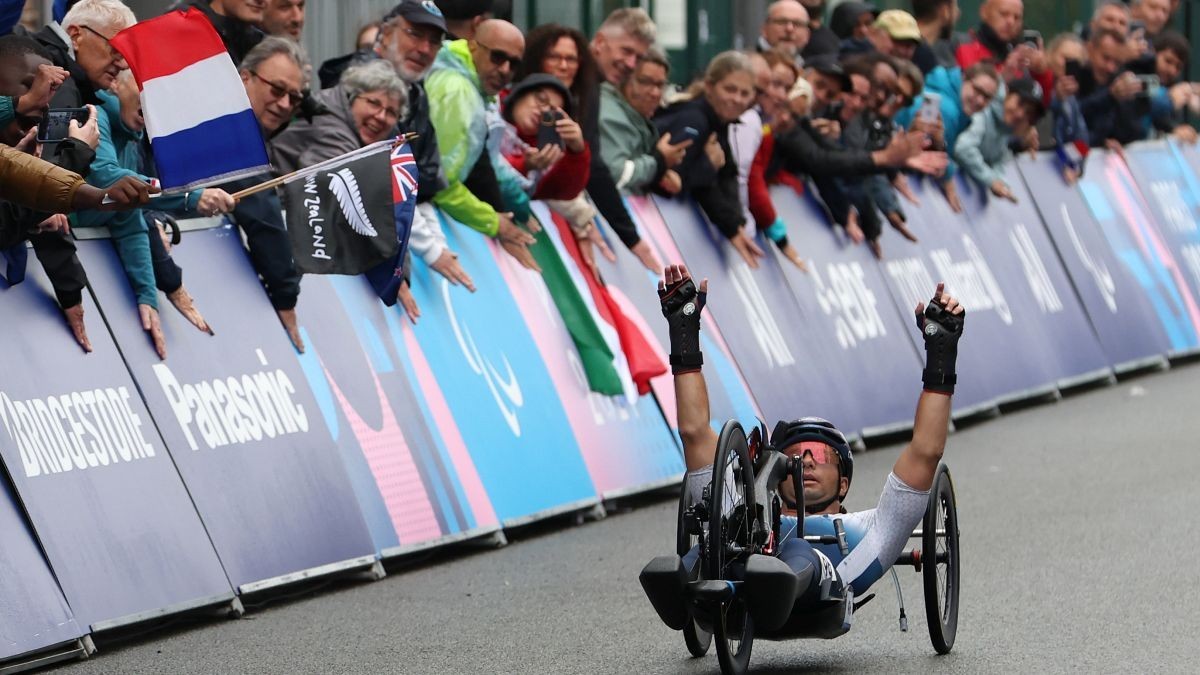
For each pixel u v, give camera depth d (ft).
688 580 48.14
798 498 52.39
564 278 91.86
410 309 81.05
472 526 78.43
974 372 123.34
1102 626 60.13
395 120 77.05
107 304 67.05
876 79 113.60
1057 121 142.31
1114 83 150.10
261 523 68.64
